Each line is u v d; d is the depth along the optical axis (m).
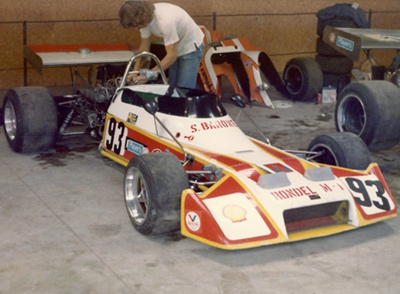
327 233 3.46
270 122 7.02
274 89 9.20
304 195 3.46
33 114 5.32
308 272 3.24
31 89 5.48
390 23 11.68
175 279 3.15
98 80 6.91
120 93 4.97
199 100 4.30
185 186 3.53
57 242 3.60
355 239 3.70
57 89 8.43
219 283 3.11
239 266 3.31
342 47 6.28
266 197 3.40
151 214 3.51
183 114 4.27
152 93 4.70
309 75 8.02
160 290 3.03
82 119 5.86
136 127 4.57
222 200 3.36
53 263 3.31
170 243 3.61
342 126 5.68
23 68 8.25
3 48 8.11
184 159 3.90
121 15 5.10
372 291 3.04
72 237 3.68
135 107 4.69
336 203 3.68
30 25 8.23
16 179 4.81
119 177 4.93
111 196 4.45
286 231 3.30
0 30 8.02
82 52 6.42
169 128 4.29
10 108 5.58
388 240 3.70
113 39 8.88
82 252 3.46
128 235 3.72
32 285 3.06
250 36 10.04
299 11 10.41
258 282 3.12
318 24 8.52
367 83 5.30
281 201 3.38
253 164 3.76
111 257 3.40
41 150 5.60
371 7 11.34
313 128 6.77
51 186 4.66
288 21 10.34
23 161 5.31
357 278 3.18
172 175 3.51
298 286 3.08
